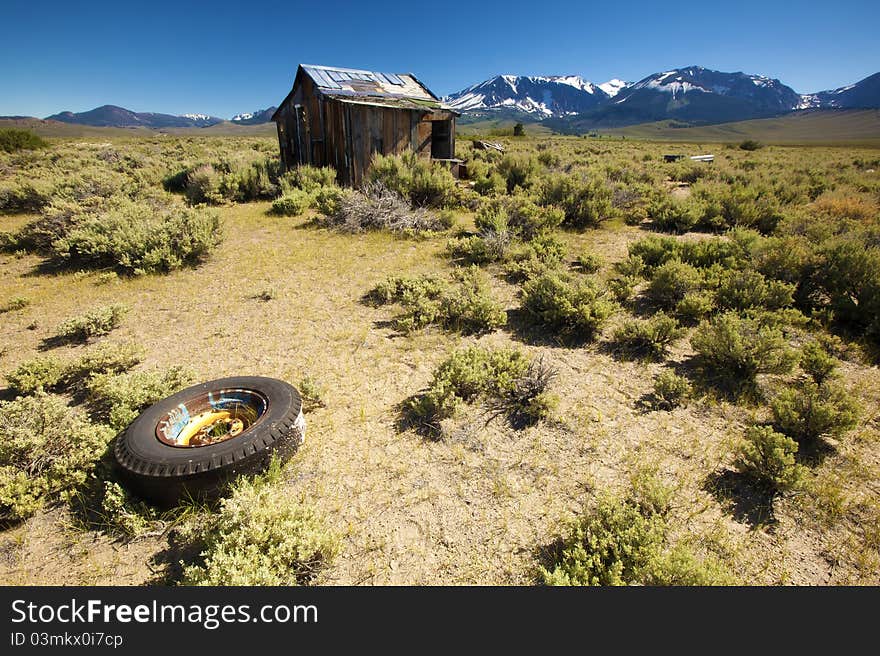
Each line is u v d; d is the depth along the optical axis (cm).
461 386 504
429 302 708
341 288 842
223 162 1975
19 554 325
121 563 319
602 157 3531
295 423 407
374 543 333
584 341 649
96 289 843
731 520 349
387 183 1446
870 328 649
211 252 1021
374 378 549
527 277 879
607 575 290
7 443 365
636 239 1185
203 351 613
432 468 405
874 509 357
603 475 396
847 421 413
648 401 502
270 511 315
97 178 1617
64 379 547
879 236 954
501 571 312
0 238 1113
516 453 423
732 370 550
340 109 1639
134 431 379
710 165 2634
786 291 726
